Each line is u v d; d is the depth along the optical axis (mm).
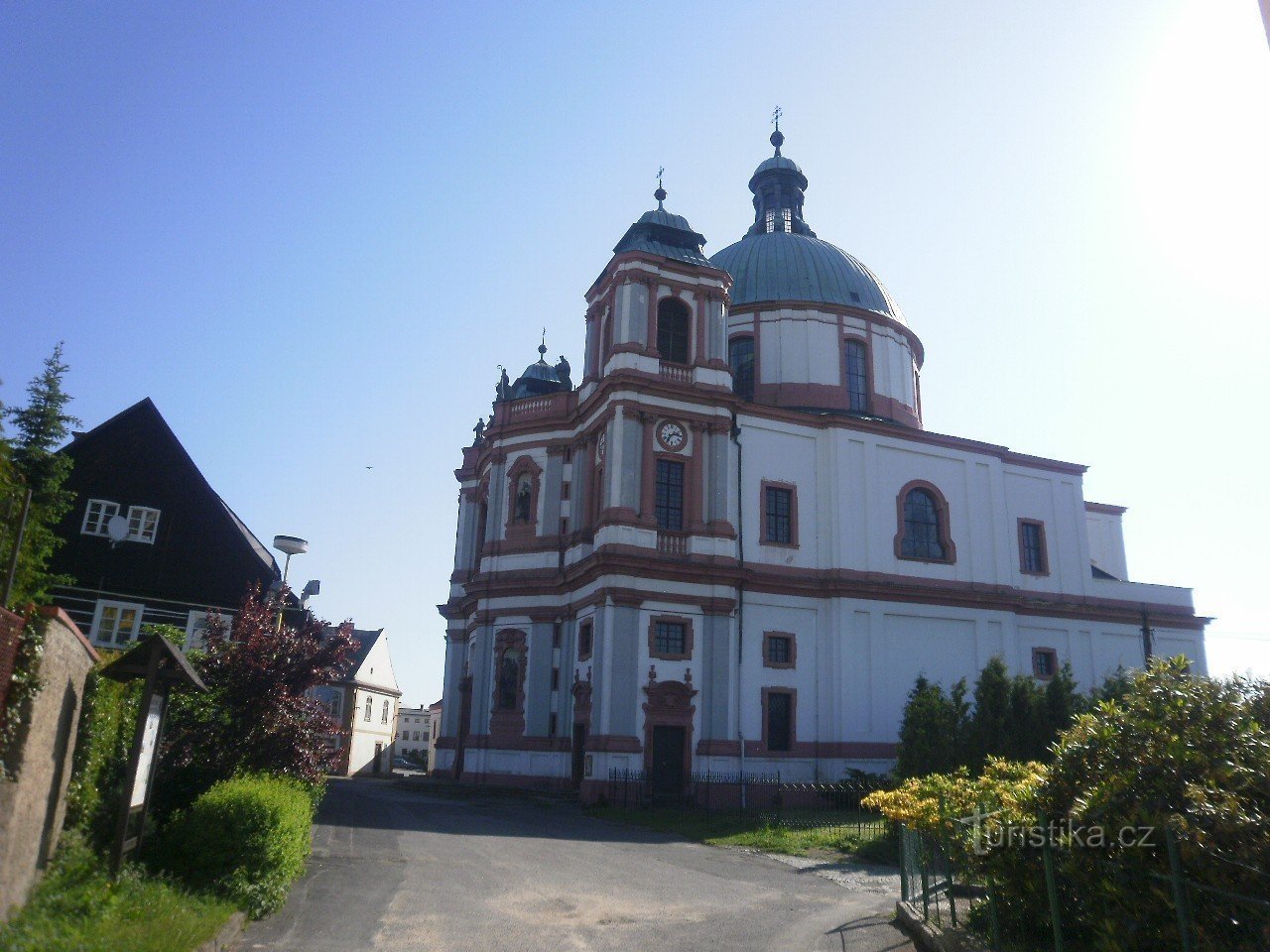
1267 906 6859
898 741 39750
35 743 10297
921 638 41750
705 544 38156
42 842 10898
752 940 13539
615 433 37938
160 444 33312
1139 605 48125
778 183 58188
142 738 12656
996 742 28484
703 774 35625
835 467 41969
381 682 81312
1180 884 7793
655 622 36562
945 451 45000
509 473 44344
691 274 41281
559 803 35406
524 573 42312
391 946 12242
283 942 12109
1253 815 8031
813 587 40062
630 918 14867
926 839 13641
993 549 44750
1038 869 10312
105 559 31797
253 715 18812
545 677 40625
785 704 38688
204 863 13492
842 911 15945
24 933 9023
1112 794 9070
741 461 40562
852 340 48875
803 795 35688
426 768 106312
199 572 32656
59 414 24828
